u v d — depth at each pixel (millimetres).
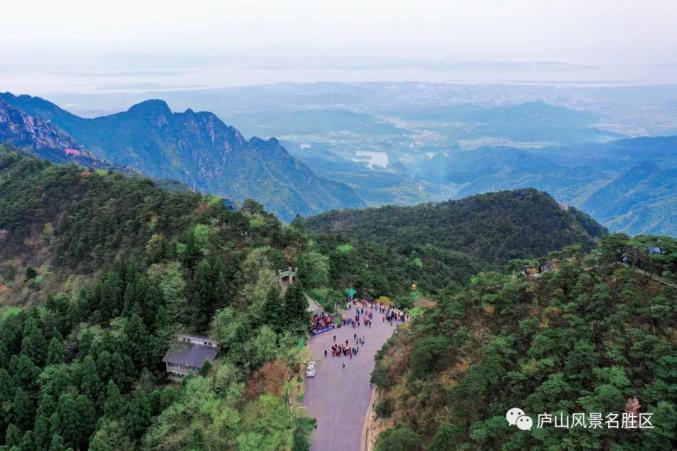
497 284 76812
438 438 54625
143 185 166875
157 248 117125
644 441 48094
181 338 86938
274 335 82062
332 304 106938
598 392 52188
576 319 61625
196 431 65375
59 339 89062
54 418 70188
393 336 84562
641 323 60250
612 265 70688
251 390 73375
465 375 60594
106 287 96188
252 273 100812
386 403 66938
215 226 122250
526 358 59875
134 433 68938
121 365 79500
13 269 157875
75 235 155750
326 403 73750
